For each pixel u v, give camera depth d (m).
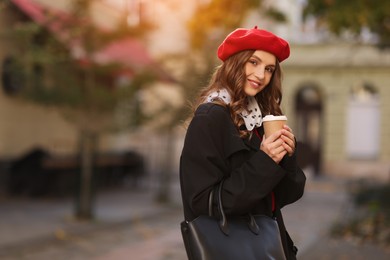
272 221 2.21
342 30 9.22
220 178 2.13
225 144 2.17
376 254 8.08
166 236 9.97
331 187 21.12
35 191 14.78
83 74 11.05
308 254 8.09
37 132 16.56
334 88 25.47
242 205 2.08
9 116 15.20
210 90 2.31
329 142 25.59
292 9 23.81
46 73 11.01
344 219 10.93
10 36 11.24
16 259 7.77
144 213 12.62
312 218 12.38
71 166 15.43
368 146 25.45
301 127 26.11
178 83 13.57
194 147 2.15
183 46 15.38
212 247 2.07
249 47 2.25
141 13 11.61
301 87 25.94
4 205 13.02
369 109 25.45
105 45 10.76
